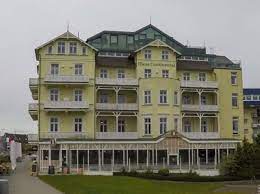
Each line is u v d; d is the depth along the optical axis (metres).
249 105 98.25
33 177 49.22
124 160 62.12
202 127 72.75
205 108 71.25
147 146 62.72
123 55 74.25
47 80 65.94
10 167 59.19
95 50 68.38
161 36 79.75
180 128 68.31
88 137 66.31
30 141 67.00
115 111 68.06
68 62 67.75
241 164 57.25
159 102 67.44
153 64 71.00
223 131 72.31
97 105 67.81
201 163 63.38
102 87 68.31
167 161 62.94
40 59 67.25
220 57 78.69
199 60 76.88
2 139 83.81
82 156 63.03
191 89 71.00
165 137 63.06
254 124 97.44
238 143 63.06
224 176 56.16
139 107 68.31
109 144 62.06
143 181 39.72
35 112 67.44
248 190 40.03
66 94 67.50
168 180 53.75
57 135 65.44
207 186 45.16
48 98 66.88
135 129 69.62
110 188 31.77
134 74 71.50
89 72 68.06
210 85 72.19
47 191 30.80
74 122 67.19
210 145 64.50
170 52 71.88
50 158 61.28
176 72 72.88
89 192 28.80
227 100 73.12
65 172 58.16
